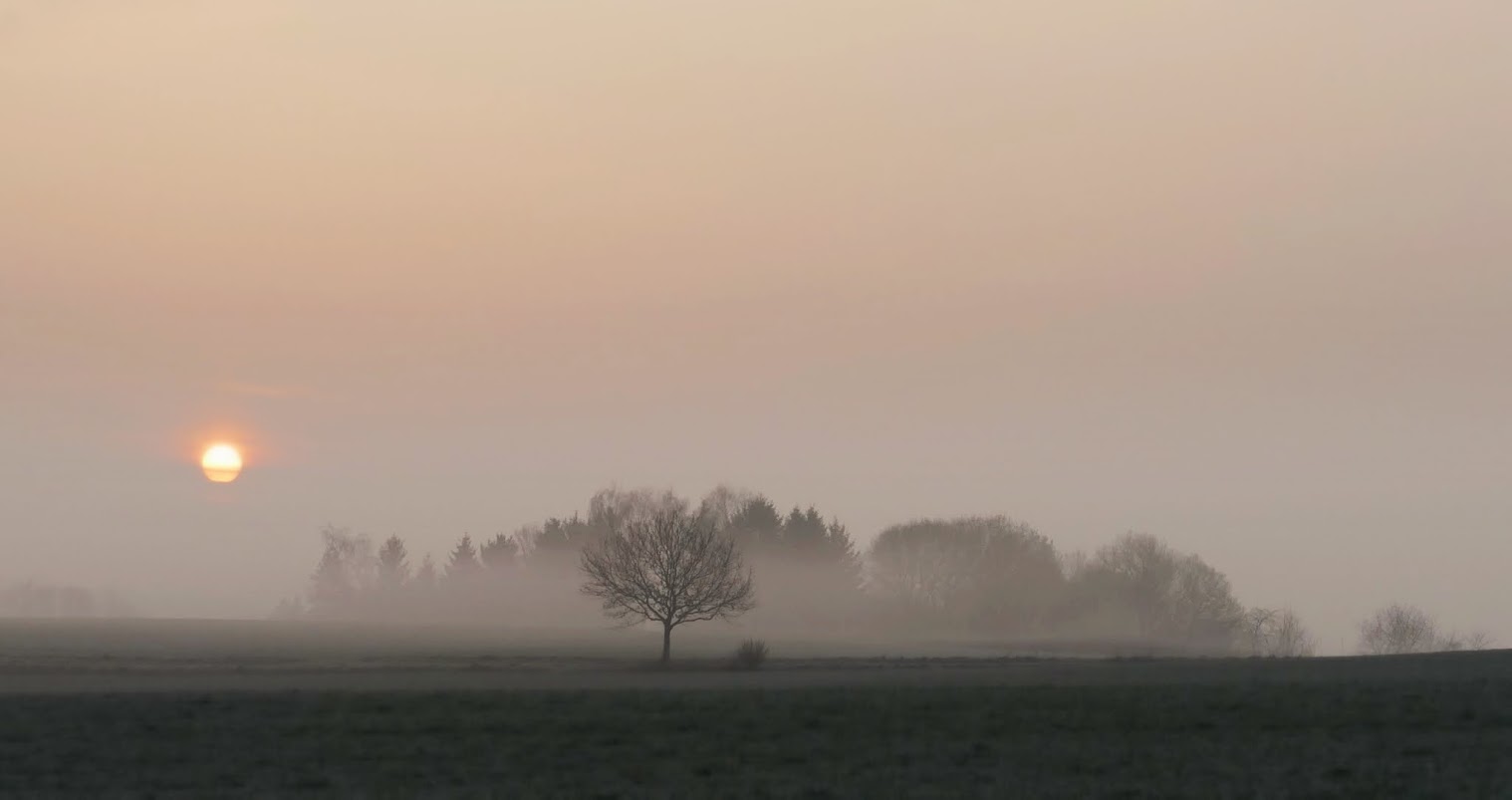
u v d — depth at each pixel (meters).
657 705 58.97
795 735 49.66
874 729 51.12
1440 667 85.75
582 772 41.72
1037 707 57.62
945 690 66.94
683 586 107.88
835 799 36.88
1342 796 37.03
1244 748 46.00
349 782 39.97
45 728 50.50
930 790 38.09
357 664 102.75
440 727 51.31
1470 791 37.62
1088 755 44.31
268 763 43.34
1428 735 49.22
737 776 40.97
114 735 48.97
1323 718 53.44
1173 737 48.88
